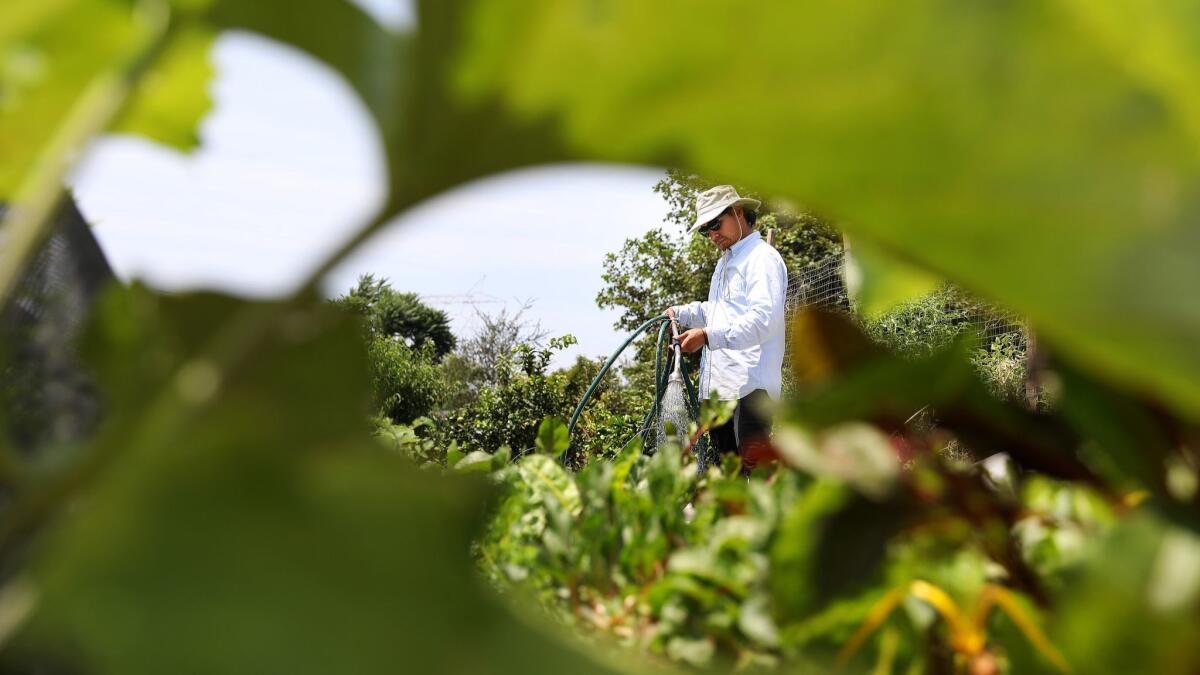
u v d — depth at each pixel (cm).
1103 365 22
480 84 25
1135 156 21
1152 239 21
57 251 38
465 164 25
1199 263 21
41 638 20
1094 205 21
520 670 23
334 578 22
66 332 38
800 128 23
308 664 21
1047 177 22
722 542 50
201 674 21
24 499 23
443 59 25
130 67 28
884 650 36
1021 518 38
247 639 21
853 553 37
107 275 40
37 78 33
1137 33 21
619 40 24
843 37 23
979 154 22
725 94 24
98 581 20
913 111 23
